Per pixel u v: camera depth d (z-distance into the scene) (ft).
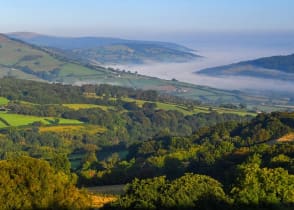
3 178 102.42
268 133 363.35
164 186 116.67
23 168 104.63
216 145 337.72
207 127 420.77
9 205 100.37
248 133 377.91
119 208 116.06
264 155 247.50
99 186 237.66
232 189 117.39
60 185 107.86
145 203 113.19
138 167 296.51
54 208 103.76
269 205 113.80
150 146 403.13
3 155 467.93
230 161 254.27
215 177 230.48
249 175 118.83
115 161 378.73
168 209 112.37
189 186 115.96
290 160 200.23
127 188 123.65
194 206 112.98
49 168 108.37
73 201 107.55
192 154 323.98
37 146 503.20
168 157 307.37
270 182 116.78
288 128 364.99
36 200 102.63
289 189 116.88
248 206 113.09
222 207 113.19
